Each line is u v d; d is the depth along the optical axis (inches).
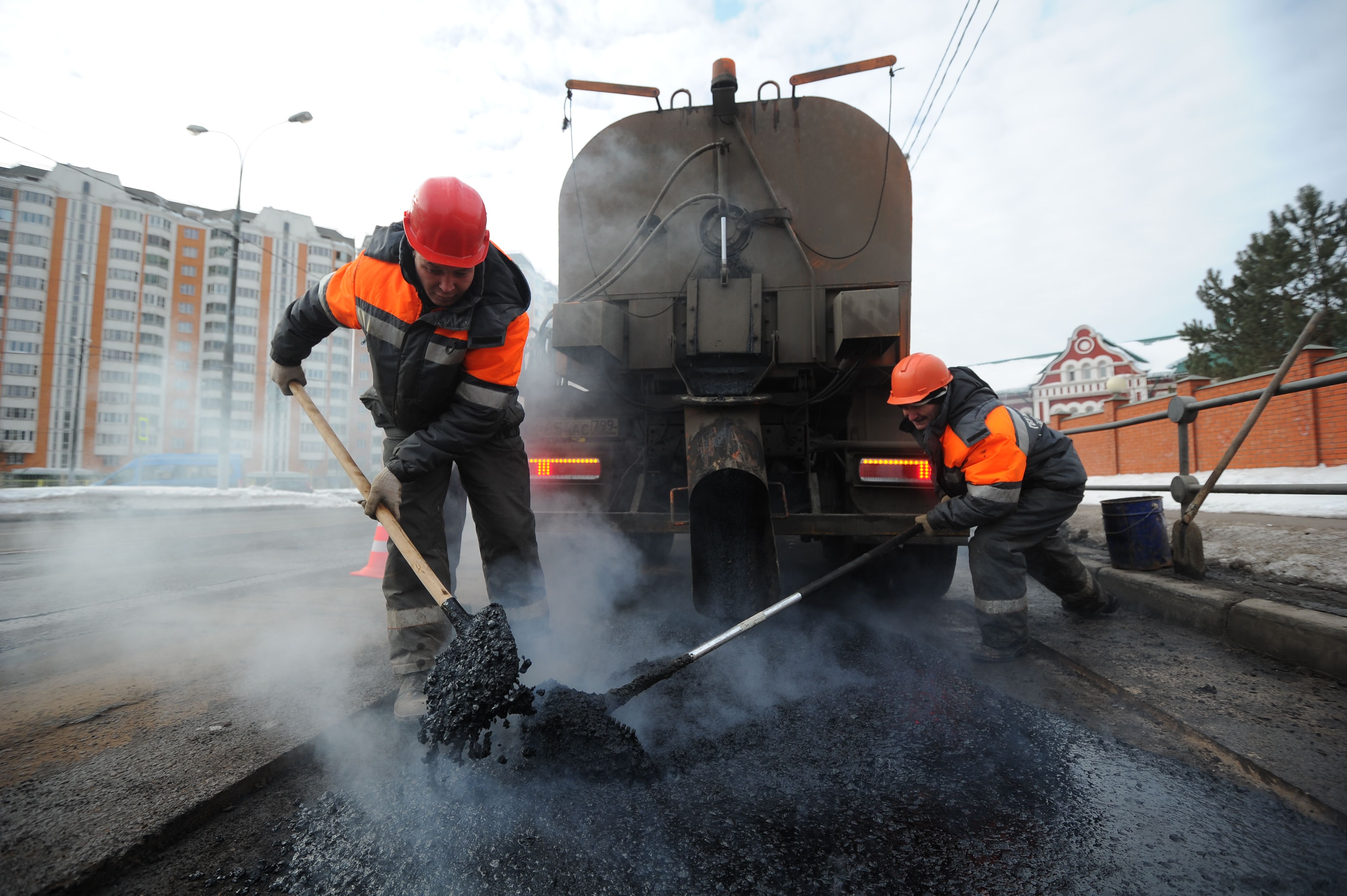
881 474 134.1
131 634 117.8
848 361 143.0
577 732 66.9
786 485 148.9
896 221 151.3
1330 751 70.2
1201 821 58.9
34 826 54.4
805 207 153.5
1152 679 92.7
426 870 51.9
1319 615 99.8
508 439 89.4
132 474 930.1
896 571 143.2
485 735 66.6
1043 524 103.5
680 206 145.9
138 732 73.4
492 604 68.6
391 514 76.6
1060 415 756.0
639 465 149.2
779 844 55.7
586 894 49.3
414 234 70.1
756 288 143.4
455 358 74.4
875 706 85.8
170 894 48.9
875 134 152.8
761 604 113.2
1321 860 53.3
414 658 81.0
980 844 55.7
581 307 136.6
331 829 57.4
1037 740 75.3
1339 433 415.2
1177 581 133.9
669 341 151.0
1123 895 49.0
